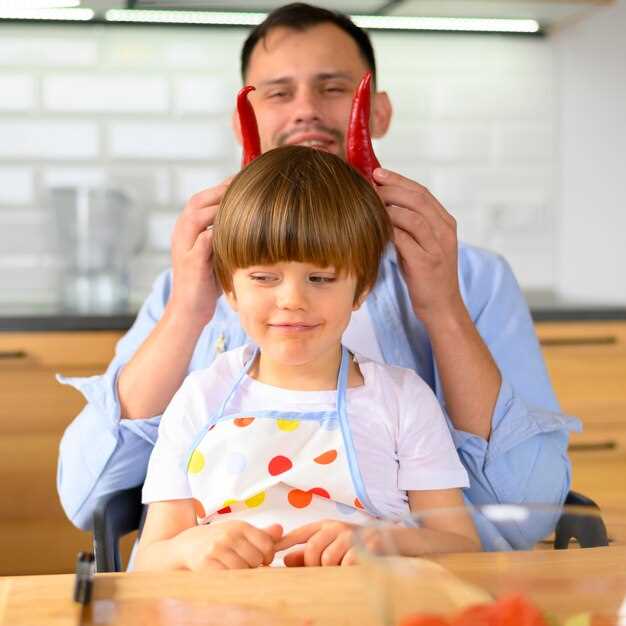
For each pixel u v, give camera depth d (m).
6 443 2.60
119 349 1.59
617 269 3.40
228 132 3.20
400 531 0.69
